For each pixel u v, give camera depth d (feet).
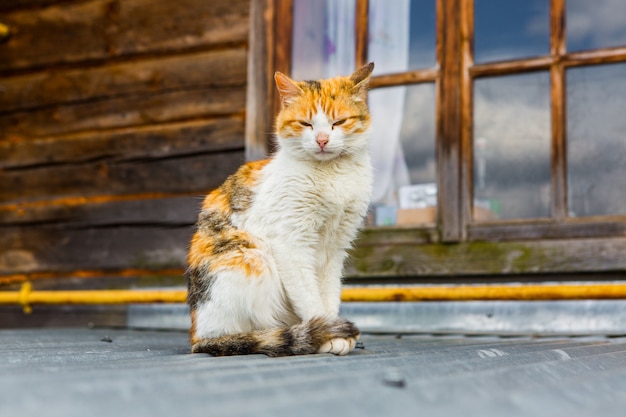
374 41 14.60
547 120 13.34
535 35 13.50
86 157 16.21
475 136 13.73
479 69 13.64
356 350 8.14
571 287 11.21
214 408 3.81
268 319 8.38
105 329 14.89
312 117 8.68
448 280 13.50
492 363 6.55
